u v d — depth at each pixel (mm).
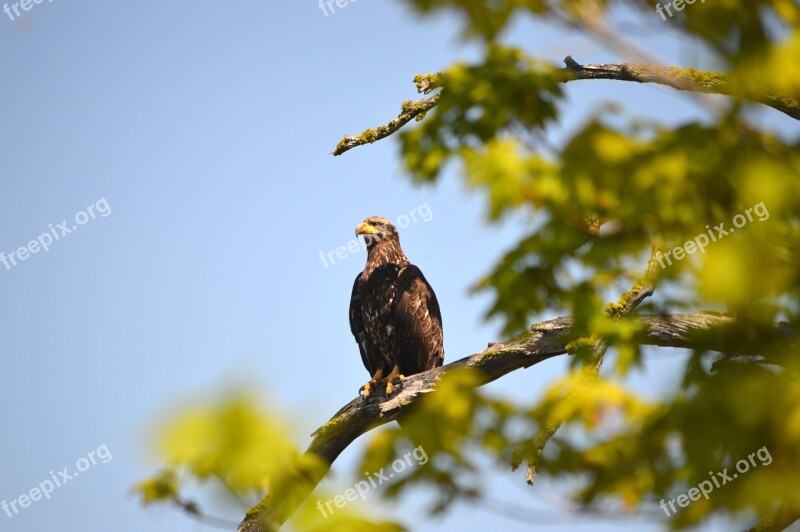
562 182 5762
